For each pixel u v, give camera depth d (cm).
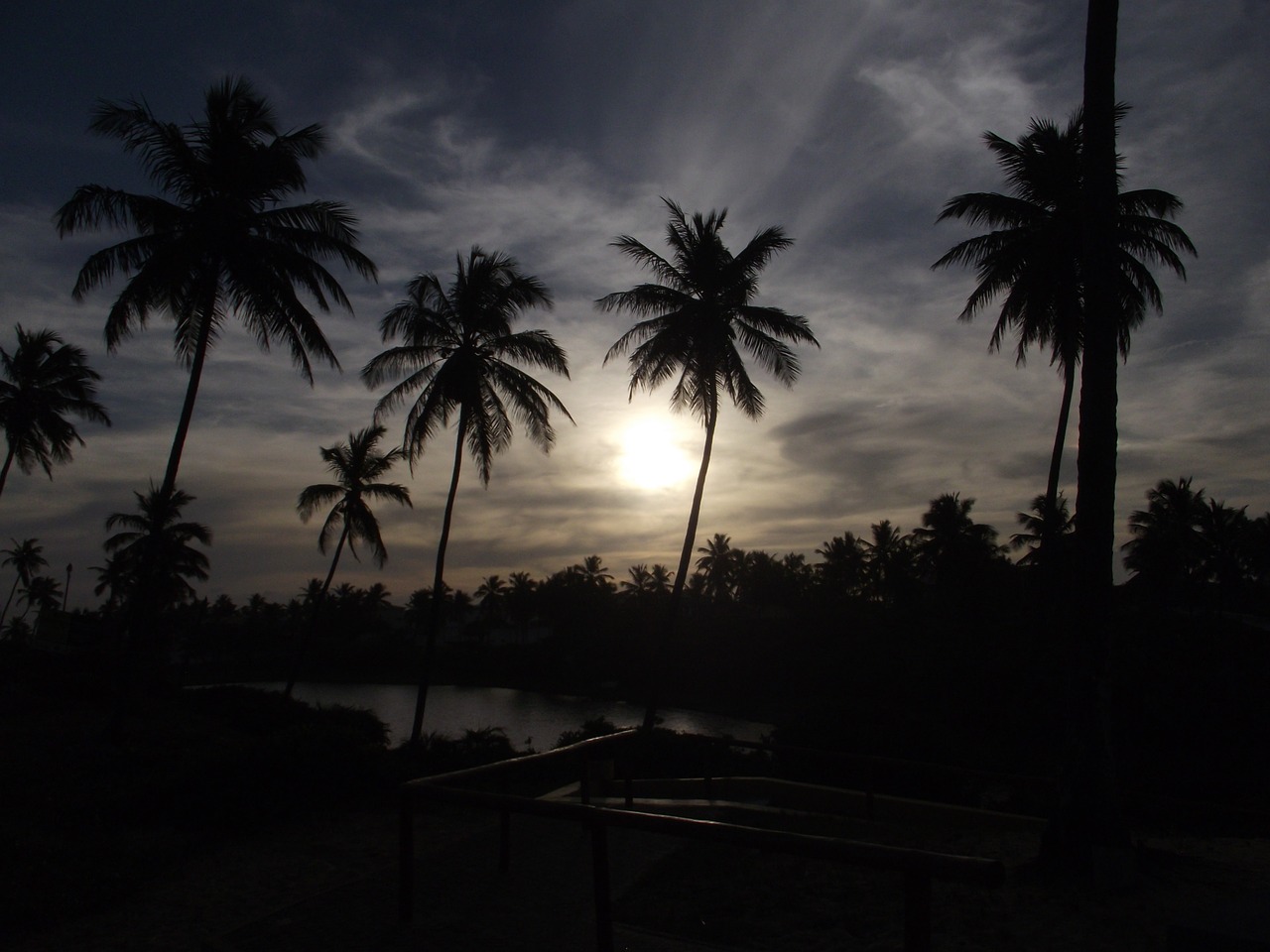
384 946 456
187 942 525
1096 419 734
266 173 2069
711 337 2339
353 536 3822
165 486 2072
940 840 765
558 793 855
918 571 6297
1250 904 348
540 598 9119
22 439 3441
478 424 2605
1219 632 3878
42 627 4081
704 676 6225
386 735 2758
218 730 2692
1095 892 577
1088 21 801
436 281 2573
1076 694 679
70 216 1902
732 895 555
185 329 2117
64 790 1114
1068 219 2119
